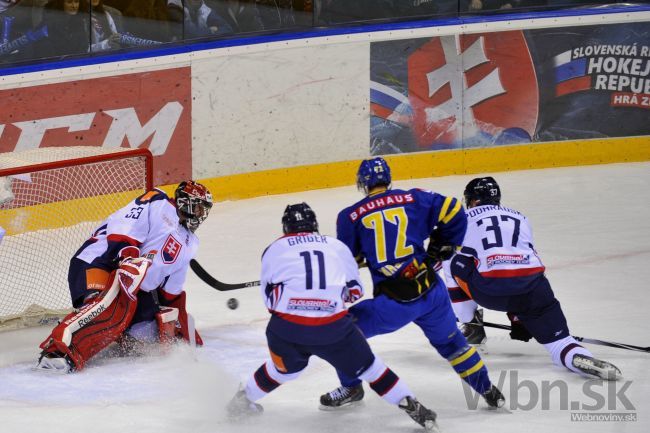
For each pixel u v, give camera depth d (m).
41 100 27.38
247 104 30.22
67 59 27.81
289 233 12.91
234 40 29.83
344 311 12.63
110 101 28.33
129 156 20.12
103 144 28.41
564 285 21.06
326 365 16.33
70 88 27.72
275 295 12.59
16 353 17.14
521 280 15.03
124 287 16.05
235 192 30.47
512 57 33.03
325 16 31.36
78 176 24.88
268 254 12.71
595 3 34.00
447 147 33.00
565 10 33.59
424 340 17.83
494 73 33.00
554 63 33.38
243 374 15.80
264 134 30.62
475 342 16.58
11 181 23.36
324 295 12.44
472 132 33.16
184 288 21.98
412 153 32.62
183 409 13.98
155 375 15.62
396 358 16.61
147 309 16.92
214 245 25.72
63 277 21.69
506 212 15.70
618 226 26.41
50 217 24.67
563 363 15.04
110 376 15.58
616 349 16.61
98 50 28.33
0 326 18.59
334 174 31.80
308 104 31.08
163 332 16.66
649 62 34.00
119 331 16.30
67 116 27.81
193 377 15.48
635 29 33.72
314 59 30.91
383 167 13.80
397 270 13.32
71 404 14.23
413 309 13.26
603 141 34.16
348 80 31.47
